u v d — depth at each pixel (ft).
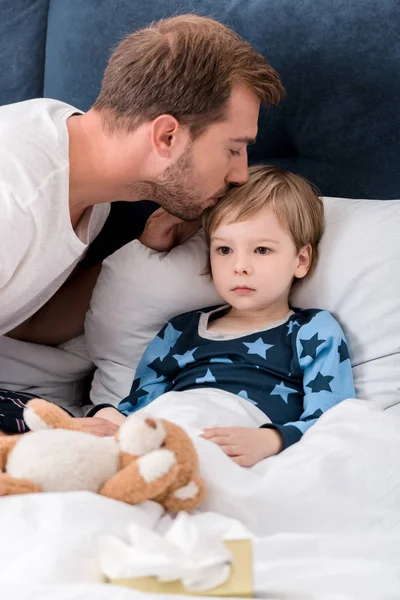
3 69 5.74
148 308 4.86
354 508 3.46
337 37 4.85
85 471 3.12
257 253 4.50
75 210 4.40
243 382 4.41
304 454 3.63
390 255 4.58
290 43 4.94
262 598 2.78
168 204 4.44
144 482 3.04
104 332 4.95
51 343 5.25
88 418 4.01
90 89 5.49
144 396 4.63
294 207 4.55
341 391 4.27
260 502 3.38
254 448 3.77
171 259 4.87
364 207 4.77
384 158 4.95
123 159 4.22
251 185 4.58
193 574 2.72
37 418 3.36
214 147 4.20
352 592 2.80
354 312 4.55
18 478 3.09
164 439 3.20
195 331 4.73
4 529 2.86
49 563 2.72
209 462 3.43
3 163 4.01
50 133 4.18
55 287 4.66
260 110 5.11
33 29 5.68
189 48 4.09
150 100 4.08
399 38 4.75
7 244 3.95
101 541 2.83
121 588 2.62
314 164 5.16
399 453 3.67
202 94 4.05
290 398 4.35
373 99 4.86
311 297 4.71
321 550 3.02
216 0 5.13
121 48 4.34
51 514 2.90
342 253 4.65
